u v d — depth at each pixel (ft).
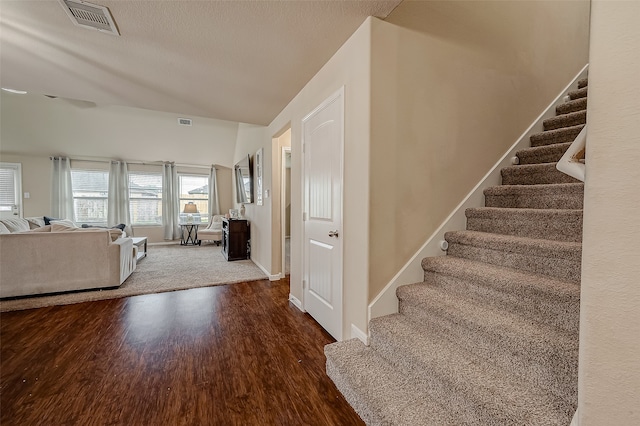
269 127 13.42
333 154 7.23
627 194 1.81
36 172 20.97
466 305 5.11
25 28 6.25
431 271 6.34
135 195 23.99
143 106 11.27
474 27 7.30
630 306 1.80
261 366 6.29
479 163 7.45
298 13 5.73
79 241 11.00
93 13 5.75
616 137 1.84
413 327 5.53
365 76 5.90
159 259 18.04
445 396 4.07
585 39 9.78
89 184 22.59
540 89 8.63
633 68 1.78
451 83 6.94
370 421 4.25
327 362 5.85
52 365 6.24
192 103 10.82
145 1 5.39
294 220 10.16
